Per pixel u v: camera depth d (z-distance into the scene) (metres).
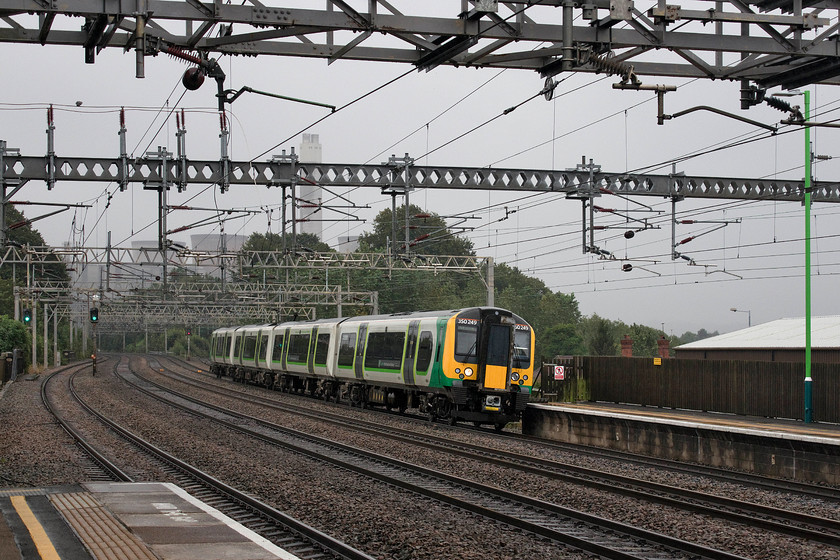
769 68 15.48
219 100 17.34
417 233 86.75
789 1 14.12
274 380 49.41
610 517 13.48
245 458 20.11
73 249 42.78
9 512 11.46
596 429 24.80
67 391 45.81
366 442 23.31
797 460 18.00
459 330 27.67
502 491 15.04
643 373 35.06
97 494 13.54
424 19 13.46
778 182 29.27
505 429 32.31
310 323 42.50
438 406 29.23
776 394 29.03
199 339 143.12
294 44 14.10
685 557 10.91
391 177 28.16
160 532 10.66
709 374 31.81
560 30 13.91
